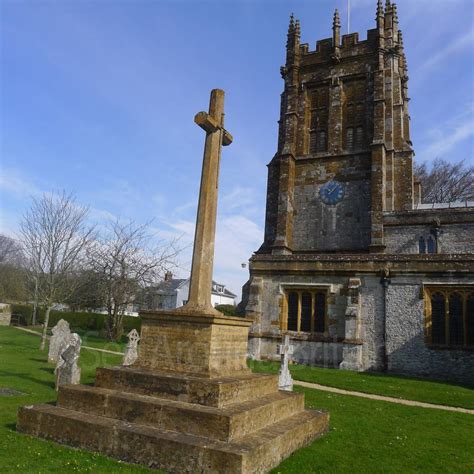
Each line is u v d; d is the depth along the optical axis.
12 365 16.91
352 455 7.40
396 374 19.86
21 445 6.76
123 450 6.34
